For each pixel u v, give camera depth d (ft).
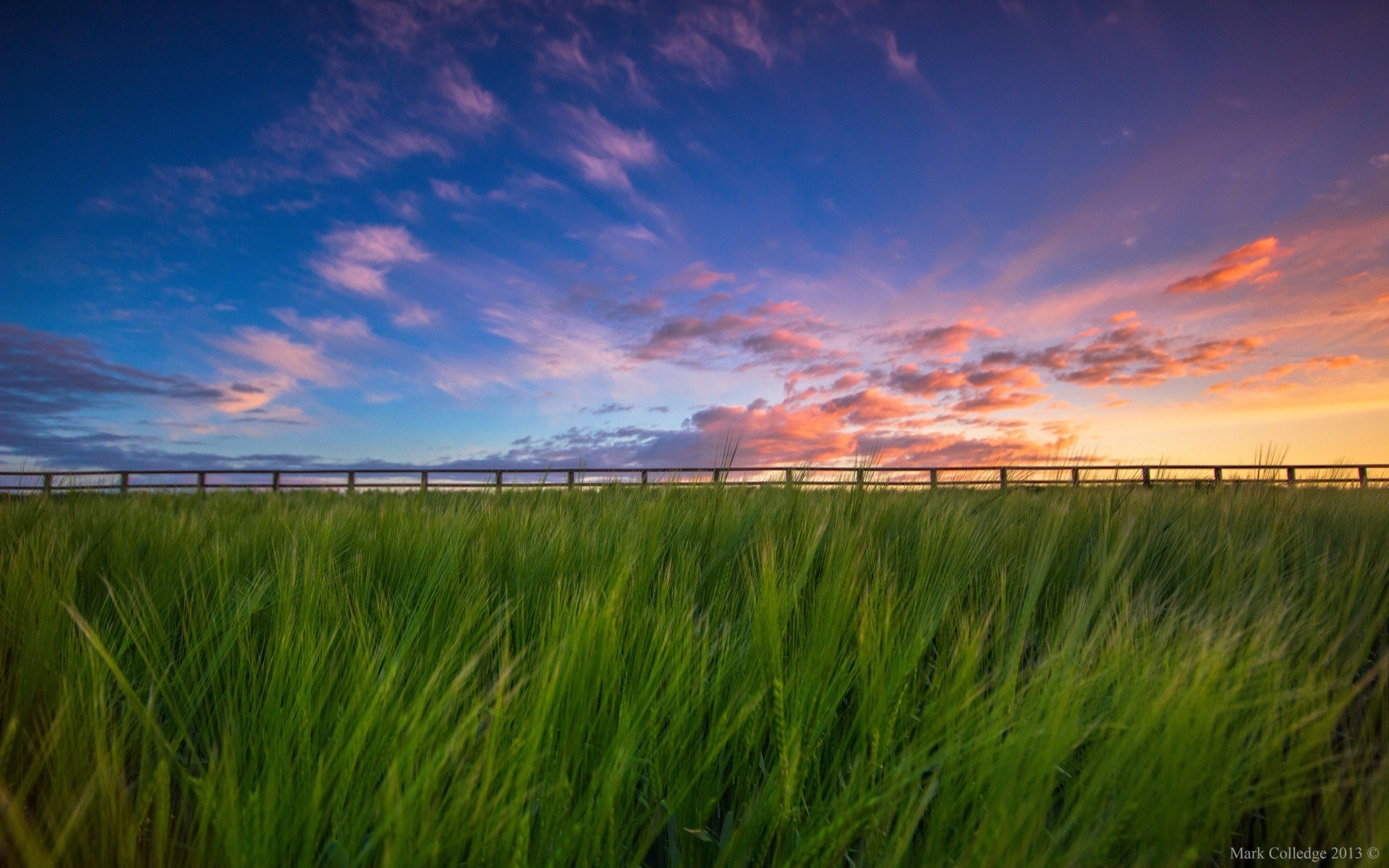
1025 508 11.26
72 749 2.93
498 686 2.64
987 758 2.70
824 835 2.34
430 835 2.30
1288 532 8.91
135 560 7.53
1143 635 4.06
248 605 4.87
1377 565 6.50
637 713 3.08
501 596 6.03
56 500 12.22
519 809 2.42
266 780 2.69
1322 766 3.34
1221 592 5.99
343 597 5.32
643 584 5.35
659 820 2.87
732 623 5.12
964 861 2.25
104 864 2.40
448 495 15.71
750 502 9.64
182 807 2.68
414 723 2.63
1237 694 3.12
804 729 3.29
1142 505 10.12
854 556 5.86
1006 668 3.69
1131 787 2.57
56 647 4.36
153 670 3.56
